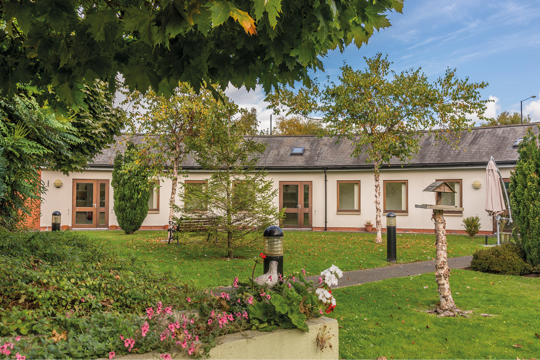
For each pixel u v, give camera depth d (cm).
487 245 1207
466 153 1628
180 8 181
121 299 408
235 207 964
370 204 1753
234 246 983
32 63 308
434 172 1659
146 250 1052
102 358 210
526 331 421
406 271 803
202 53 264
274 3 168
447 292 503
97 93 865
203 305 288
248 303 290
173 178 1315
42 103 337
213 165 1006
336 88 1214
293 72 312
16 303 323
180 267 809
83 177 1764
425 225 1670
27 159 630
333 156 1847
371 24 249
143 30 201
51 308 312
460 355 356
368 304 534
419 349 370
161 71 265
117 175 1523
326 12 220
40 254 581
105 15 216
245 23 175
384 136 1215
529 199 776
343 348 371
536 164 783
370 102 1234
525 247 782
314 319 286
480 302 545
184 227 982
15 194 698
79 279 441
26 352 196
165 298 432
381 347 374
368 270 816
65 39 244
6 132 576
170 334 232
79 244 796
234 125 1029
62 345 212
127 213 1520
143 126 1252
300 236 1495
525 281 699
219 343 232
